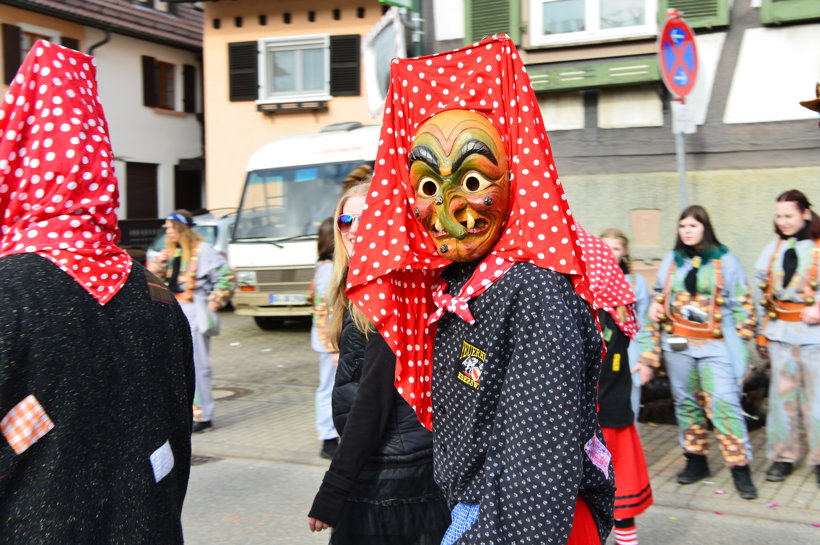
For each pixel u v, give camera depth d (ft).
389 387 8.13
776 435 16.75
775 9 24.62
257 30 58.70
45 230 6.07
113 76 72.54
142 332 6.23
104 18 70.44
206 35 59.67
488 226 6.16
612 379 12.74
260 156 41.68
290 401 26.43
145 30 73.82
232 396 27.48
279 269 39.60
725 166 25.76
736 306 16.24
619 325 11.33
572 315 5.80
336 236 9.39
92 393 5.80
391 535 8.25
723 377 16.03
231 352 36.70
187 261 21.99
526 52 28.25
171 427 6.41
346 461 8.14
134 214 75.15
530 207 6.00
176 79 79.87
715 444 19.70
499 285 6.00
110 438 5.87
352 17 56.65
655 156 26.71
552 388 5.54
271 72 59.06
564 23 27.63
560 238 5.92
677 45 20.10
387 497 8.23
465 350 6.21
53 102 6.21
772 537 14.14
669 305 16.72
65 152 6.19
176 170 79.15
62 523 5.53
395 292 7.16
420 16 29.84
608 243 15.65
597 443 6.40
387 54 22.71
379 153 7.00
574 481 5.44
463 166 6.09
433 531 8.25
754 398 20.72
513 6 28.27
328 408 19.51
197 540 14.78
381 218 7.01
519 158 6.08
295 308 39.63
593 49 27.17
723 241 25.95
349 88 56.95
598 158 27.53
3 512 5.53
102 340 5.96
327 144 40.91
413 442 8.20
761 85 25.18
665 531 14.53
